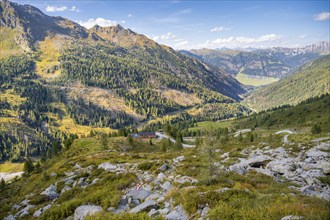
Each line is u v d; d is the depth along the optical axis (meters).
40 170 81.12
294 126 172.38
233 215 10.82
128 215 12.35
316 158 29.59
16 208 25.72
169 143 106.06
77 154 87.38
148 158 48.72
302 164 26.64
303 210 9.95
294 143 46.31
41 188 35.75
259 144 53.88
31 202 24.70
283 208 10.43
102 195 17.16
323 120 162.38
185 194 14.41
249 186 17.81
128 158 52.59
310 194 16.20
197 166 28.64
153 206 14.21
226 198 13.27
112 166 37.84
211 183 18.16
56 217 15.27
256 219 9.95
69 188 28.20
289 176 24.05
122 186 22.62
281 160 29.22
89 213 14.18
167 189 18.92
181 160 37.75
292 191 17.03
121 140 112.06
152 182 22.70
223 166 29.97
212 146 23.02
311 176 22.11
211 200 13.08
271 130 177.38
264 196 13.52
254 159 31.62
